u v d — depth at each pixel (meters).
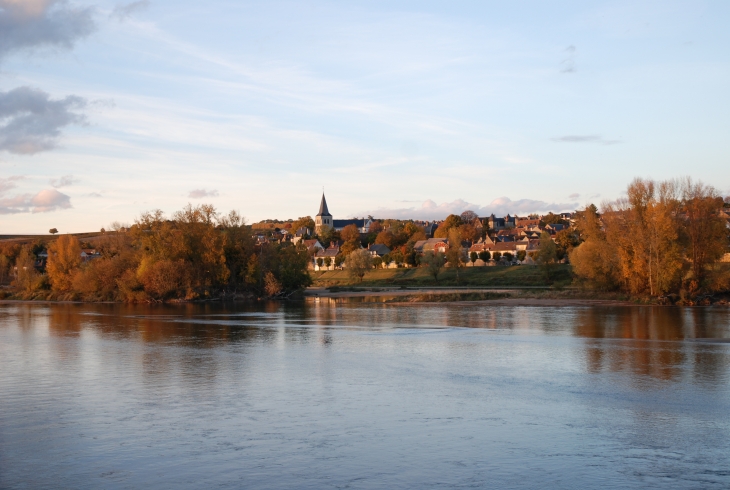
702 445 25.06
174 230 129.38
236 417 29.36
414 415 29.64
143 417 29.38
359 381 37.88
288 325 73.38
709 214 102.56
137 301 124.06
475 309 96.88
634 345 53.12
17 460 23.52
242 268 133.75
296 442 25.53
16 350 51.75
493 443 25.34
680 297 100.75
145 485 21.06
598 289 114.00
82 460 23.47
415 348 52.19
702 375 39.38
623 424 28.09
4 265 177.50
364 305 111.62
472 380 38.06
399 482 21.22
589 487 20.75
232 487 20.84
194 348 52.75
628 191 108.94
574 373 40.25
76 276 132.88
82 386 36.56
